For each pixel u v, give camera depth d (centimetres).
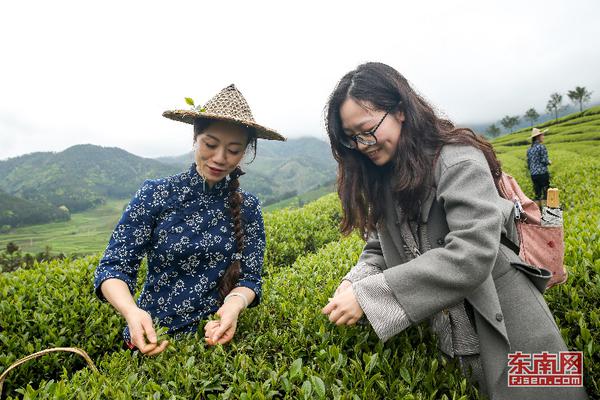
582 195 848
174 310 224
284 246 613
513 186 200
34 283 405
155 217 219
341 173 203
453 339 179
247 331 209
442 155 171
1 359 316
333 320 165
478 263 145
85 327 365
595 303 224
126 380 163
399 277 154
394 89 172
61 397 151
